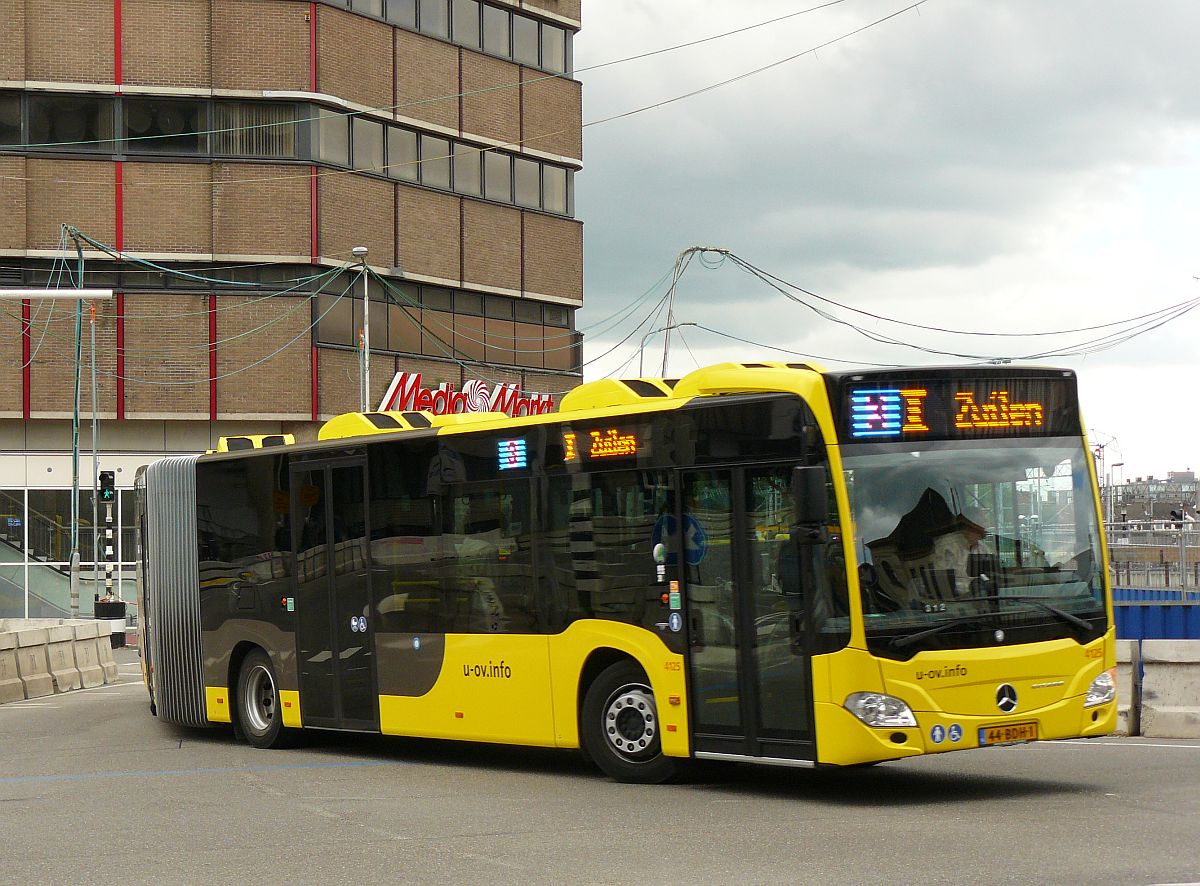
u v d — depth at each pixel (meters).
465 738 13.84
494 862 8.97
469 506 13.89
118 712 21.02
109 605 38.94
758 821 10.32
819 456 11.07
